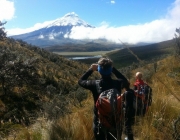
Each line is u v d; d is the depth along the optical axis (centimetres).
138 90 427
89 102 719
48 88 4119
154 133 335
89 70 363
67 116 457
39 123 469
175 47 936
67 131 403
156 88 657
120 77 358
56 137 393
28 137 427
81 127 408
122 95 338
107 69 334
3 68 4197
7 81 4131
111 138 322
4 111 3272
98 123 326
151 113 422
